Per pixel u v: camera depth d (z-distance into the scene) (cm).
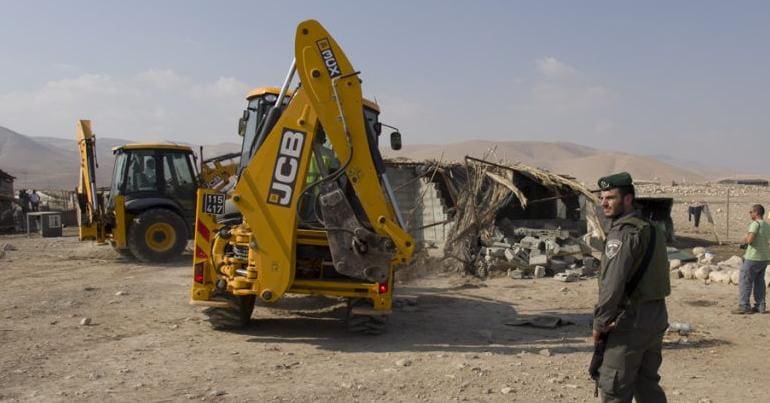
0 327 907
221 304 881
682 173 17075
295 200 834
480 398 631
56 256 1875
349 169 834
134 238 1678
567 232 1727
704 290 1334
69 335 866
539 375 711
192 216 1764
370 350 813
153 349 798
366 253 840
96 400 604
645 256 454
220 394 625
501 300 1230
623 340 456
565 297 1265
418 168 2200
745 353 839
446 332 933
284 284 833
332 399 618
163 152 1755
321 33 834
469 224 1611
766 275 1371
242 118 1008
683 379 719
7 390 628
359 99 837
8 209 3112
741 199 5141
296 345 832
